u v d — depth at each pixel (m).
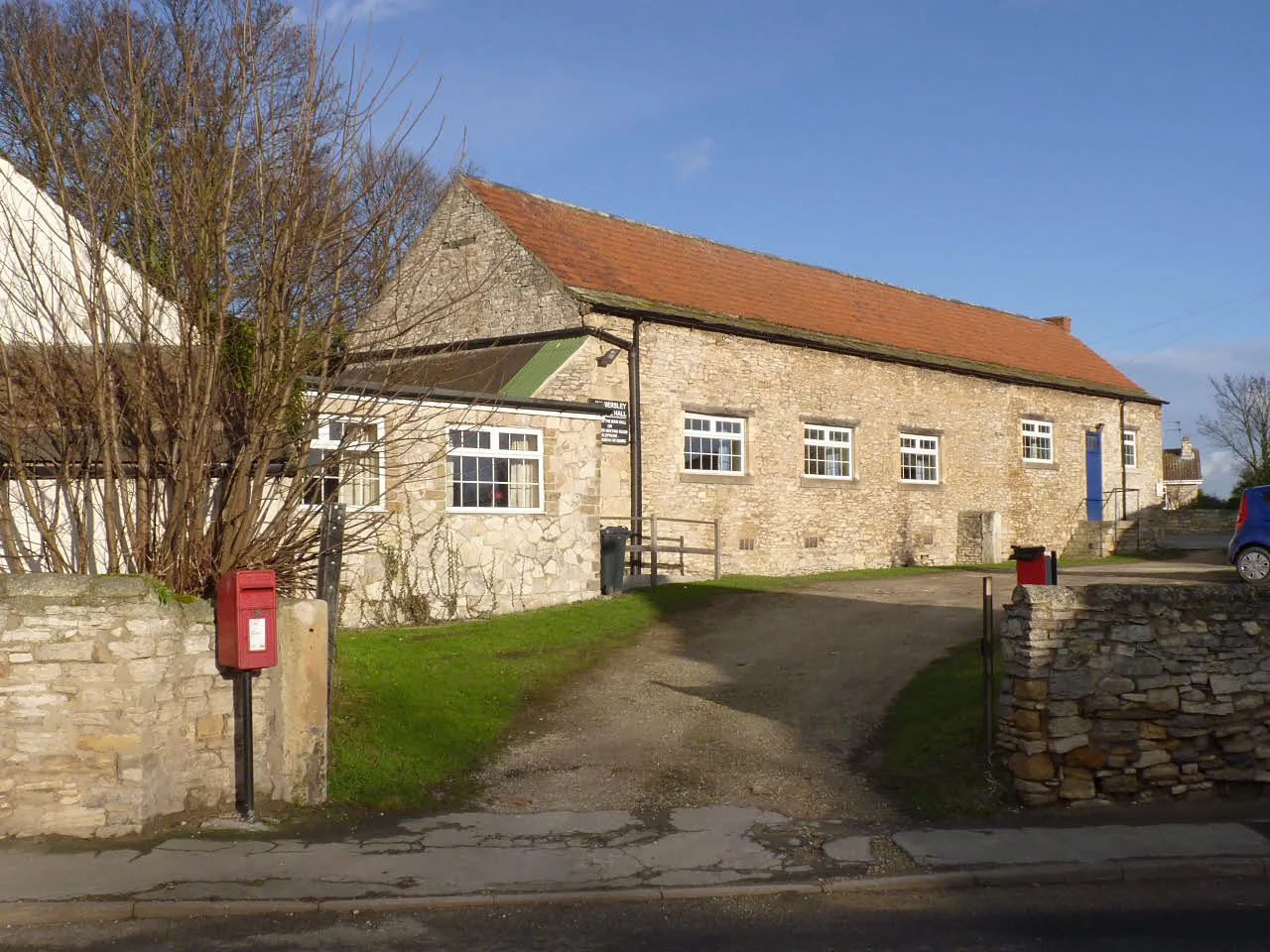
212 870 7.29
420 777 9.54
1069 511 35.09
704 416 24.12
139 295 10.72
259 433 9.85
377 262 10.88
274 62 10.50
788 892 7.24
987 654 9.83
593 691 12.96
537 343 22.38
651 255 26.69
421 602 16.34
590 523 18.95
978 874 7.50
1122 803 9.27
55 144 10.03
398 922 6.64
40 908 6.55
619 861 7.71
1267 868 7.75
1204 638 9.52
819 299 30.06
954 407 31.08
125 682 7.91
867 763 10.30
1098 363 39.72
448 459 16.91
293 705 8.77
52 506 11.11
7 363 9.48
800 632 16.39
